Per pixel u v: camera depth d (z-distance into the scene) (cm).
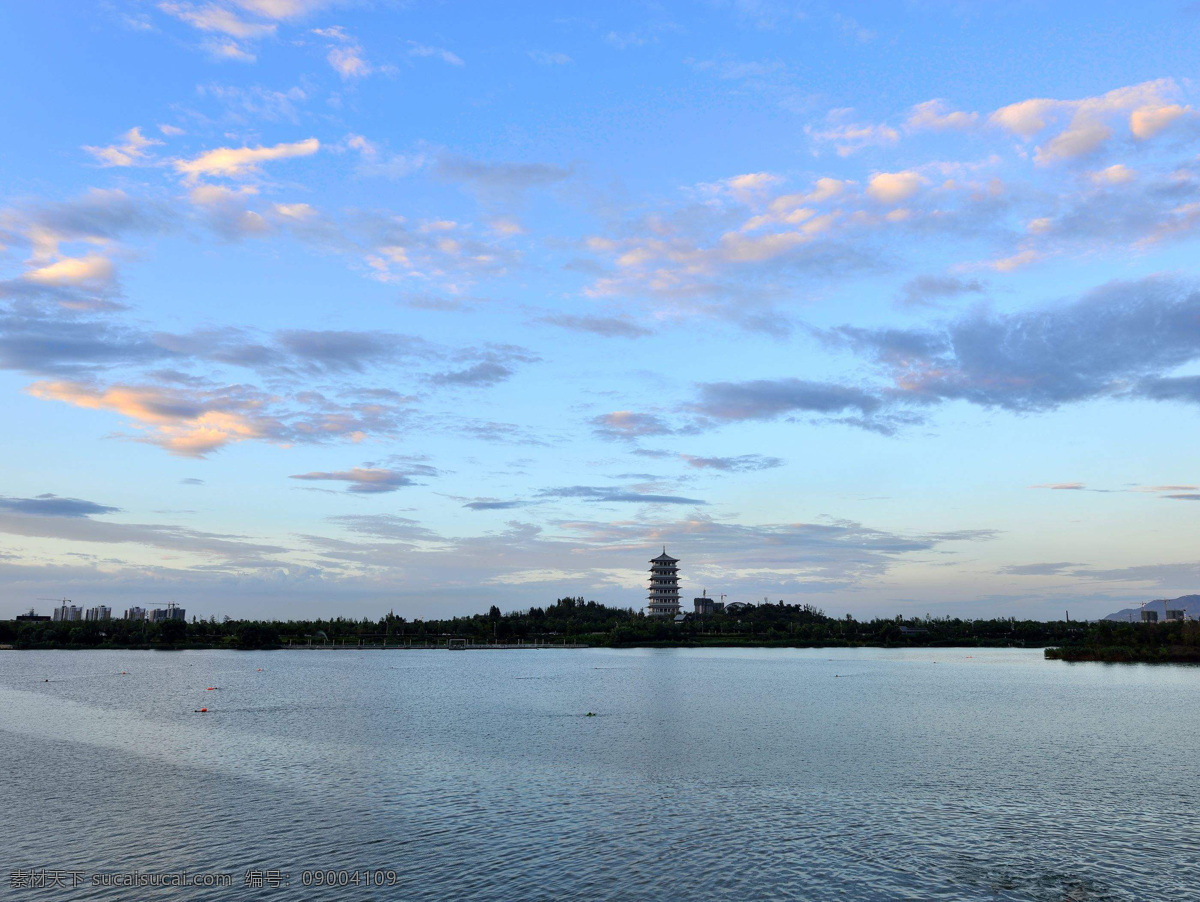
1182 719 11225
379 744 8981
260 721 10894
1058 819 5856
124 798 6450
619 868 4816
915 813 6003
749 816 5909
